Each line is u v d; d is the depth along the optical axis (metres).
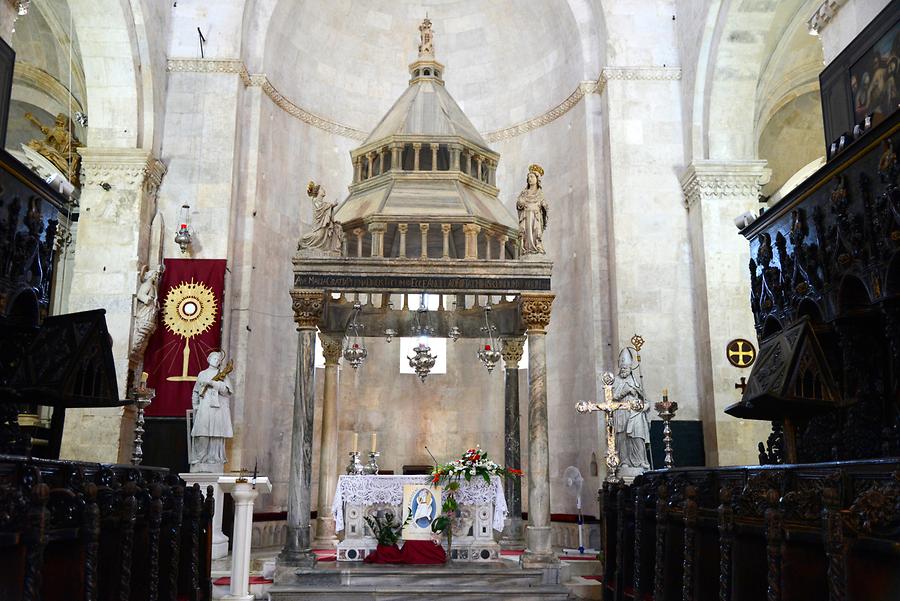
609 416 15.19
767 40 19.84
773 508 6.17
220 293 18.61
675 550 8.94
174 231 19.06
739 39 18.62
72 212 21.67
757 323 12.89
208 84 19.88
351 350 16.16
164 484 9.19
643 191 19.94
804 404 9.41
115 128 18.59
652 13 20.97
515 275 14.09
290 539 13.29
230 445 18.47
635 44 20.77
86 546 6.36
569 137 21.86
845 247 9.95
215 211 19.25
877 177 9.25
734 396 17.94
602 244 20.31
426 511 13.91
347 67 23.62
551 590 12.64
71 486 6.75
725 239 18.77
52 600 6.31
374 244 14.23
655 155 20.16
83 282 17.89
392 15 24.02
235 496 12.22
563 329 21.38
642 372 18.97
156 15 19.22
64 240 22.03
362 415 22.52
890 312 9.08
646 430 15.88
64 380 10.98
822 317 10.53
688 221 19.84
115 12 17.91
